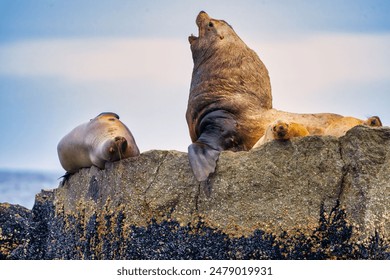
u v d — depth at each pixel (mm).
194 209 44594
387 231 44000
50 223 51969
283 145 44875
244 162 44750
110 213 45812
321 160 44719
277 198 44406
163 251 44594
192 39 55438
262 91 53406
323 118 51531
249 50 54594
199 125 53188
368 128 45094
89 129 48688
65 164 50406
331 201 44406
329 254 44125
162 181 45062
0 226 54031
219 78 53188
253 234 44219
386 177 44594
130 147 47406
